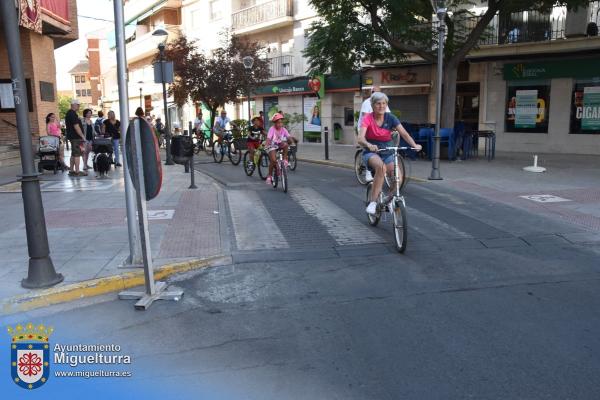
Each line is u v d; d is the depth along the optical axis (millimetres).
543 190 10828
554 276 5730
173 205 9531
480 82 21781
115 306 5105
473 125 22422
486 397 3371
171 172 15438
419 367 3775
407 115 24250
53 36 19000
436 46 17453
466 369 3734
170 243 6969
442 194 10516
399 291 5320
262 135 14039
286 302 5098
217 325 4605
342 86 26281
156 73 16844
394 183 6820
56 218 8461
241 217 8547
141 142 5070
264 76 25562
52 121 14625
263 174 14352
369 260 6340
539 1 15539
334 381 3605
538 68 20141
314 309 4906
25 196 5258
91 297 5344
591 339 4188
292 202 9758
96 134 19625
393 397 3391
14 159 16625
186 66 24344
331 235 7418
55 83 19625
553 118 20188
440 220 8242
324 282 5625
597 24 18359
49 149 14172
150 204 9633
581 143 19625
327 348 4105
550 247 6832
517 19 20109
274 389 3523
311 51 17219
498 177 12773
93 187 11891
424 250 6699
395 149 6664
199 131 24578
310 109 28547
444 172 13750
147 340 4348
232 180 13242
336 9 16656
